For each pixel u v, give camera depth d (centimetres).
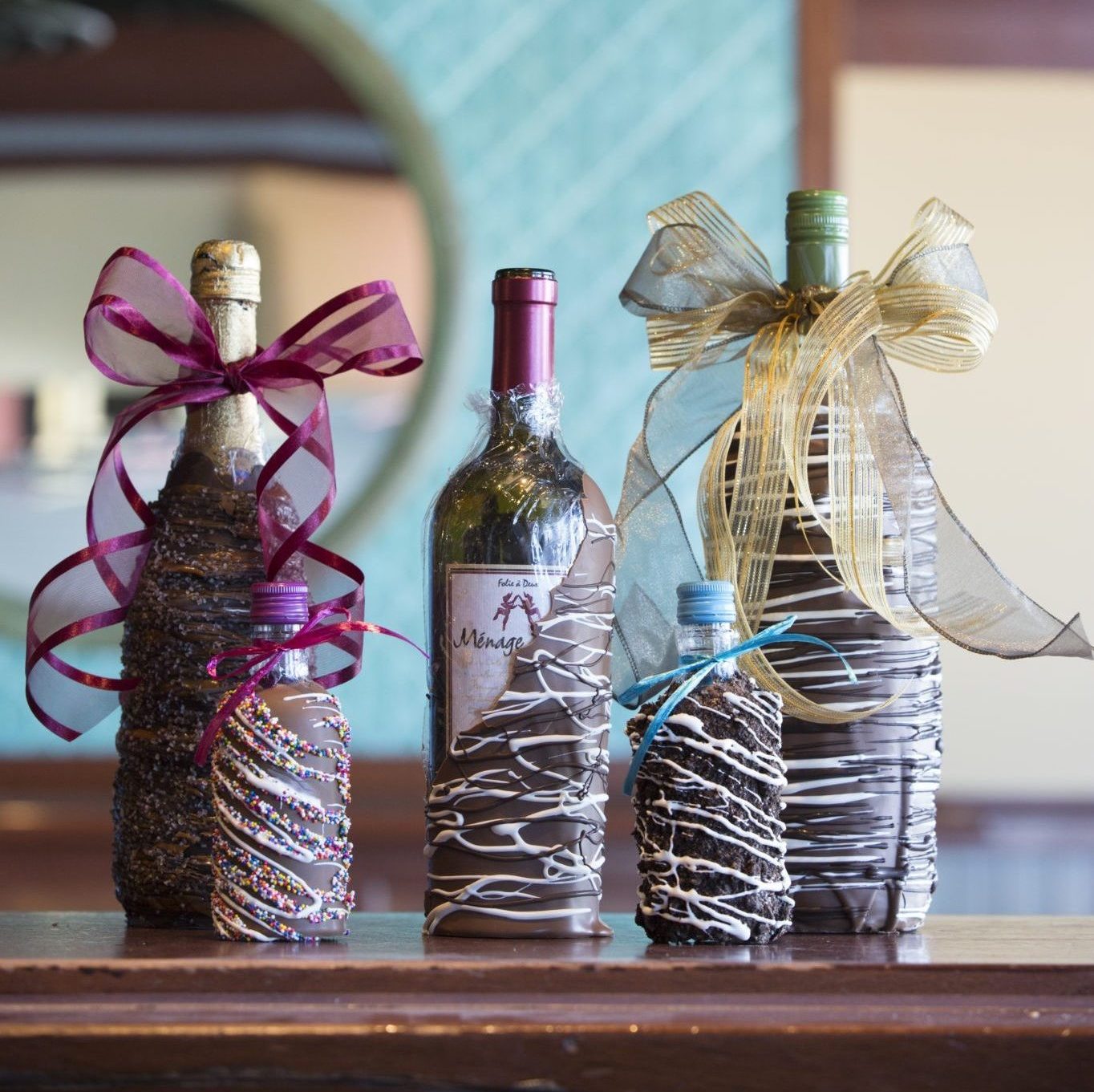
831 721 112
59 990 100
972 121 368
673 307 119
